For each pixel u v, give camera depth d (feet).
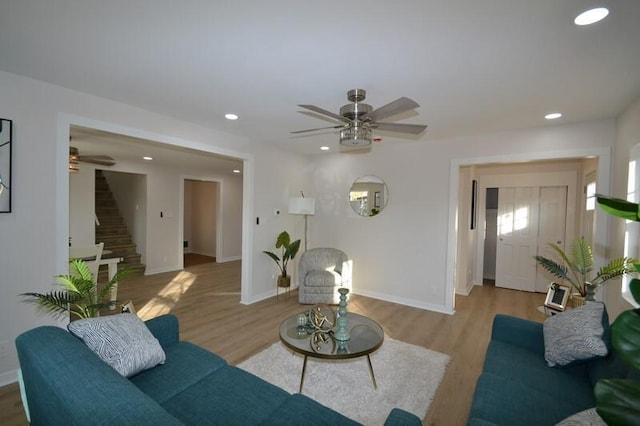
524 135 11.73
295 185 17.03
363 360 9.14
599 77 7.13
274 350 9.74
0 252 7.47
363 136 8.07
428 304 14.19
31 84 7.75
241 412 4.84
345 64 6.75
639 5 4.62
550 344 6.48
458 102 8.89
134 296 15.58
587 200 15.28
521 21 5.10
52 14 5.09
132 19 5.24
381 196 15.65
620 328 2.53
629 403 2.35
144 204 20.94
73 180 18.39
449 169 13.58
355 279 16.47
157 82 7.88
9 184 7.50
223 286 17.63
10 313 7.64
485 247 20.25
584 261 11.08
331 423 4.68
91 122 8.80
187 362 6.16
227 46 6.09
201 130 11.92
